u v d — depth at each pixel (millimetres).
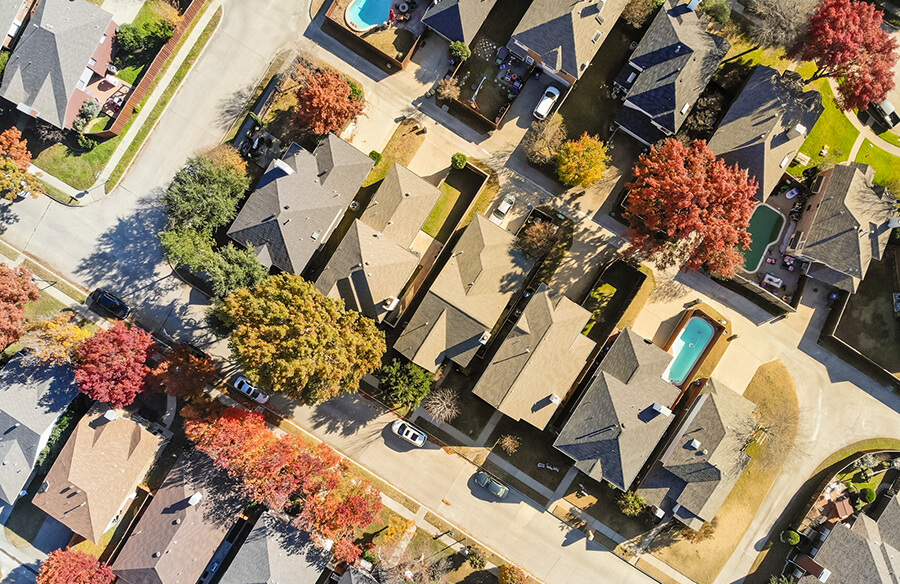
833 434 52406
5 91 49438
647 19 49938
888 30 51562
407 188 49344
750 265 51719
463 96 52062
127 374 47562
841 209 48312
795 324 52125
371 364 46906
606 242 51906
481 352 51500
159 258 53000
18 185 49750
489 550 52750
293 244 48938
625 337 49000
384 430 52938
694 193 42938
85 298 53000
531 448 52344
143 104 52656
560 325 48156
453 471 52750
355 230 48969
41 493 50000
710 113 49094
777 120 47531
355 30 51969
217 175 49156
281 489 46781
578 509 52562
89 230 53125
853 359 52219
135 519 52312
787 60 50969
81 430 49938
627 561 52594
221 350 52875
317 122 48094
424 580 51531
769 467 52281
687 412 50750
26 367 50250
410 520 52656
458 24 49156
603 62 51188
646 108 48375
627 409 47562
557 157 50250
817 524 52125
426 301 48938
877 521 51438
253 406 52719
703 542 52500
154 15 52500
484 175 51625
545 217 51750
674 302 51906
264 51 52594
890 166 51500
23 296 49250
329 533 47406
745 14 50969
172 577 49656
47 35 48531
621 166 51625
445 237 52562
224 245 52031
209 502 50438
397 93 52500
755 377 52219
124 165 52781
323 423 52906
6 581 52312
